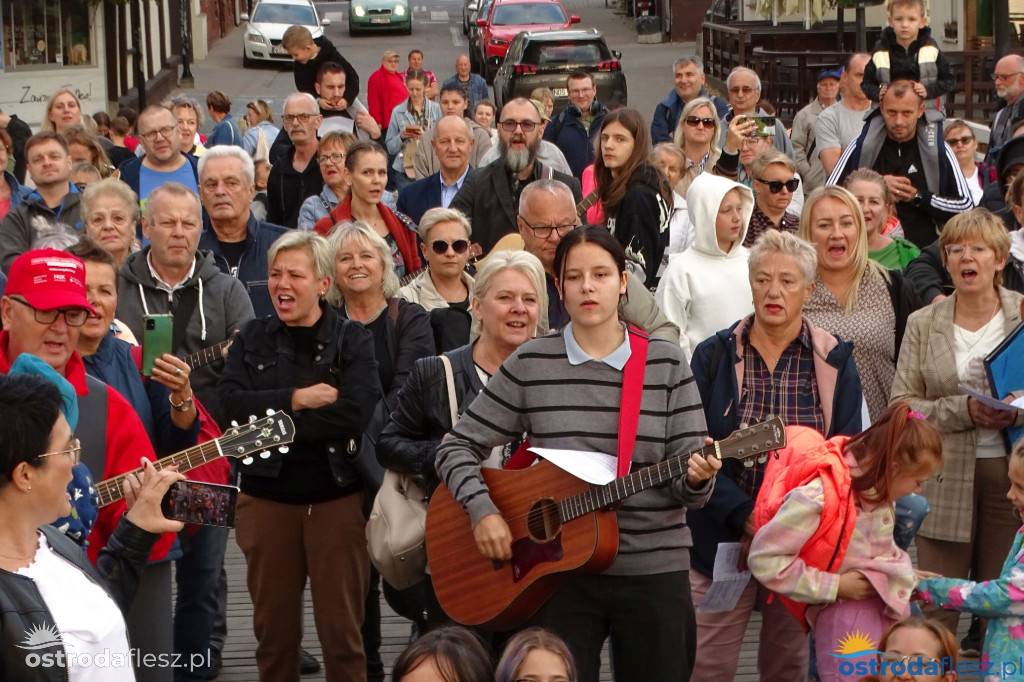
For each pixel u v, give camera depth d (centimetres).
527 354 945
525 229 1286
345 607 1123
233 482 1277
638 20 8438
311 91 3020
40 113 5112
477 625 944
